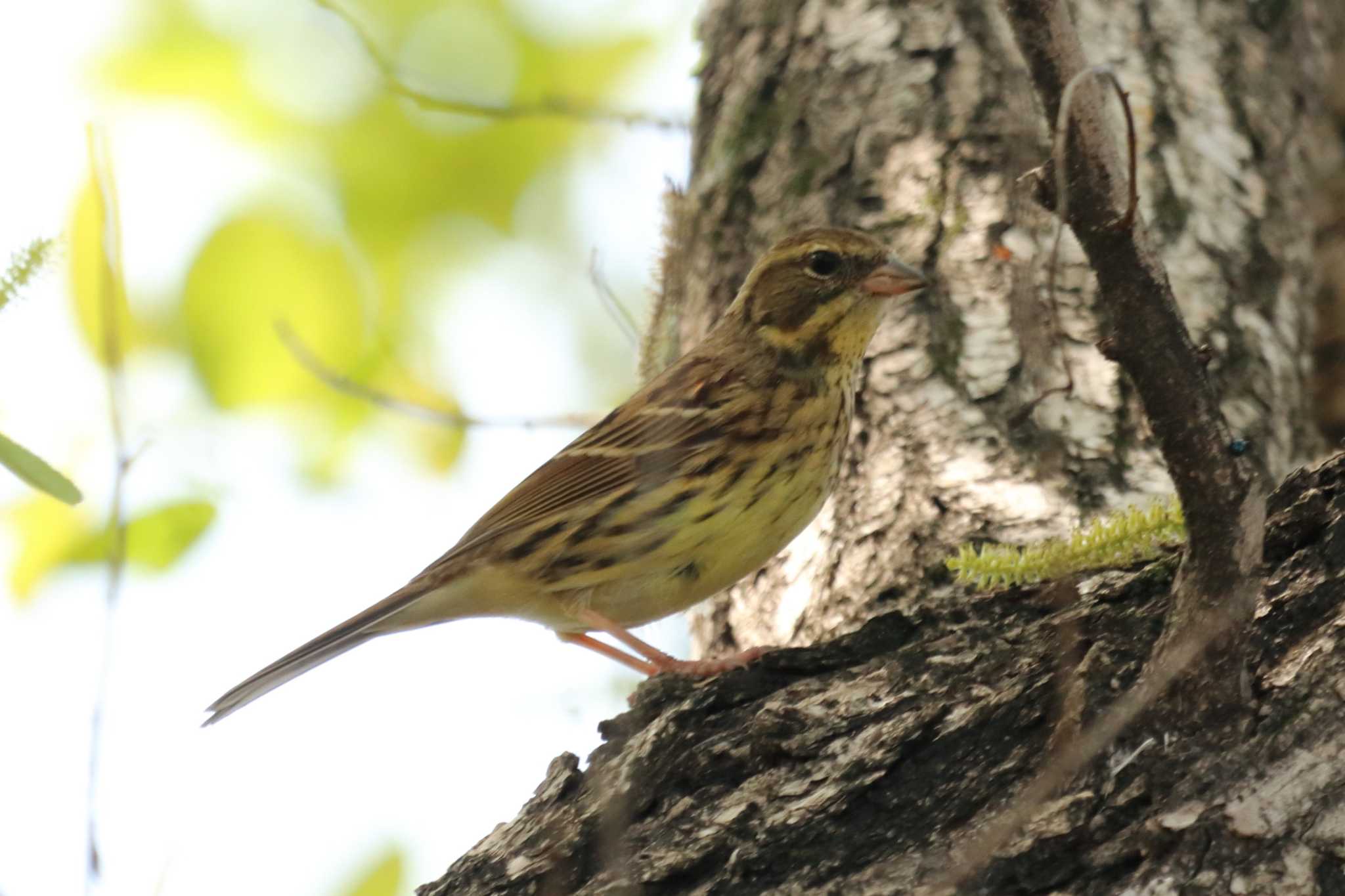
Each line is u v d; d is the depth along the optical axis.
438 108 13.12
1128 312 6.10
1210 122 12.25
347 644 11.98
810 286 11.45
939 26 12.59
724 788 7.80
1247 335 11.48
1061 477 10.48
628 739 8.30
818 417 11.38
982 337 11.27
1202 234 11.77
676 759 7.94
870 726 7.75
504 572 11.93
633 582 11.74
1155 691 5.97
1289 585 7.28
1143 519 7.59
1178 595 6.70
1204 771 6.72
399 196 15.21
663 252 12.41
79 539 12.85
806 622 10.86
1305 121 13.04
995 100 12.20
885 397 11.38
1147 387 6.19
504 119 14.12
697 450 11.36
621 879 7.43
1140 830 6.71
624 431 11.83
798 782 7.64
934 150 12.14
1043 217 11.52
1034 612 8.09
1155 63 12.38
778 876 7.34
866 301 11.41
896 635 8.27
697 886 7.42
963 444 10.86
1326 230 12.77
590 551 11.71
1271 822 6.52
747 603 11.84
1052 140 6.01
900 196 12.09
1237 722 6.80
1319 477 7.62
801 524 11.37
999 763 7.39
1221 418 6.25
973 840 7.06
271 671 11.83
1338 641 6.92
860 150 12.37
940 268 11.68
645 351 12.23
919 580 10.36
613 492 11.72
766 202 12.66
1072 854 6.80
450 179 15.29
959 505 10.57
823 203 12.33
